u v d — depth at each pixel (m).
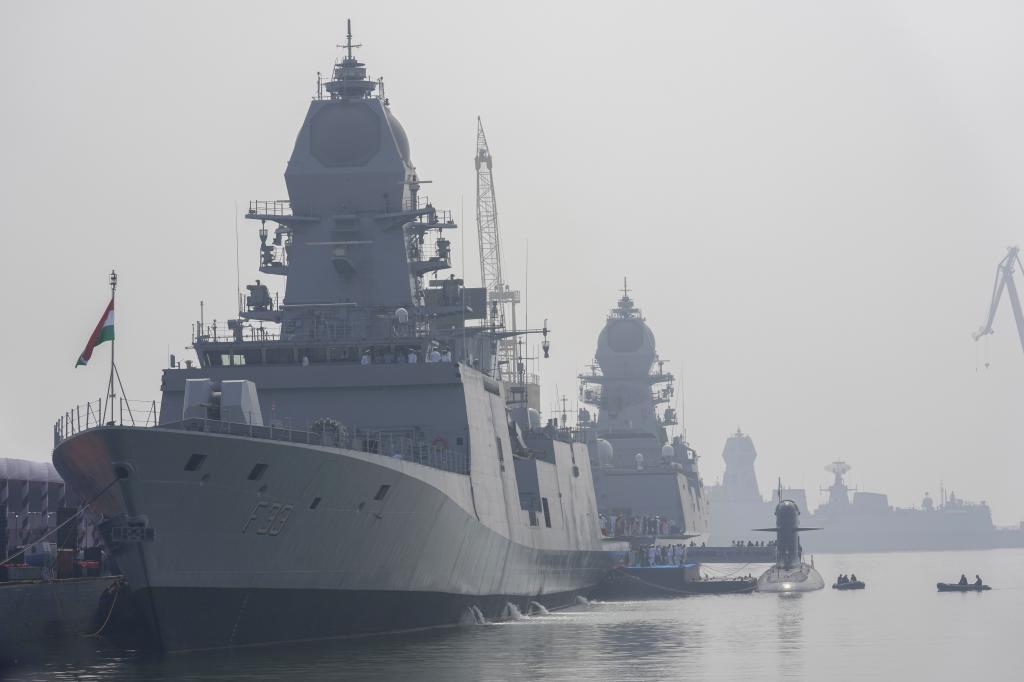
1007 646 68.44
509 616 83.88
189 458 53.31
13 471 77.06
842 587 128.25
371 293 81.94
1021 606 100.12
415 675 53.09
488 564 78.25
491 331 96.19
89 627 64.75
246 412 58.84
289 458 56.75
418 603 70.00
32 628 59.56
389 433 74.12
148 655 58.25
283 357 76.25
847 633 75.69
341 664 55.41
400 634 68.50
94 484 54.66
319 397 74.62
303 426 74.12
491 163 165.75
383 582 65.81
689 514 174.88
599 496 163.88
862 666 59.56
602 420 189.88
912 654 64.38
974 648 67.31
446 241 84.69
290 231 83.06
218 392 59.03
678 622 82.69
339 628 63.81
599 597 112.19
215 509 55.00
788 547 128.62
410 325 79.12
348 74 84.00
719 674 56.22
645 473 165.75
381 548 64.81
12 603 58.06
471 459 74.94
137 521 53.16
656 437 183.75
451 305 87.69
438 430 74.69
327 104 82.88
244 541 56.78
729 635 73.69
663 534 157.38
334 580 62.22
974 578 162.50
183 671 52.81
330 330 80.75
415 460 70.19
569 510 99.81
